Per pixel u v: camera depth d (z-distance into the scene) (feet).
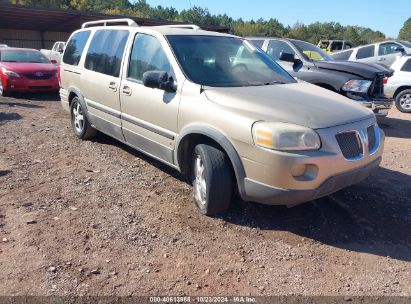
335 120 12.68
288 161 11.71
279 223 13.79
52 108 34.27
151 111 15.89
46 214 14.06
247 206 14.79
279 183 11.95
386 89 38.70
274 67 17.76
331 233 13.30
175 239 12.66
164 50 15.85
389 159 22.06
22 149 21.38
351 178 12.80
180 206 14.85
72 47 23.20
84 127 22.09
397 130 30.55
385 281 10.97
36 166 18.80
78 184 16.74
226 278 10.88
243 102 13.15
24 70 39.70
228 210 14.48
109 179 17.31
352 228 13.67
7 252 11.72
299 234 13.19
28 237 12.55
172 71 15.25
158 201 15.25
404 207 15.39
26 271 10.88
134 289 10.32
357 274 11.25
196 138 14.51
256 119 12.32
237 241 12.67
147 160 19.79
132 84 16.94
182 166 15.17
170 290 10.33
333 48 81.46
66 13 86.17
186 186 16.70
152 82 14.61
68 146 21.93
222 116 13.00
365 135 13.21
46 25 102.73
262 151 11.98
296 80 17.33
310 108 13.07
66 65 23.18
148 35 16.97
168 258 11.69
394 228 13.82
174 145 14.96
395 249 12.55
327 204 15.30
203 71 15.28
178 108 14.52
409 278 11.14
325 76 27.86
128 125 17.56
